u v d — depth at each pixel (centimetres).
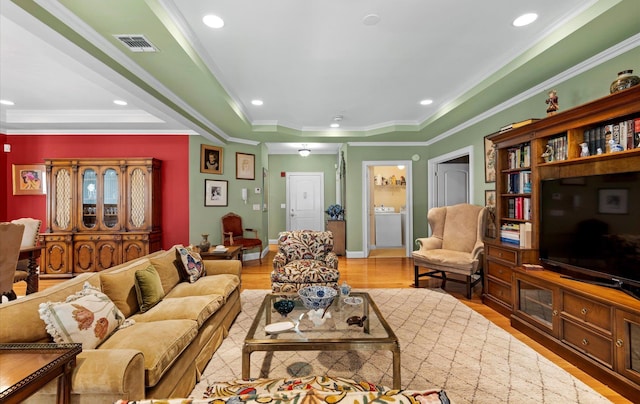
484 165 416
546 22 230
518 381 185
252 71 314
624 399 167
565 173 258
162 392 146
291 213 796
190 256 280
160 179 505
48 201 450
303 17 221
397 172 779
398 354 166
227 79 334
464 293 370
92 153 500
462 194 574
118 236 451
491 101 363
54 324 136
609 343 178
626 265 190
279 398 59
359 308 224
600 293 192
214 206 540
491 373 194
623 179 192
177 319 189
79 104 417
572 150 234
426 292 369
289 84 348
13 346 119
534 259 268
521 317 257
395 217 729
